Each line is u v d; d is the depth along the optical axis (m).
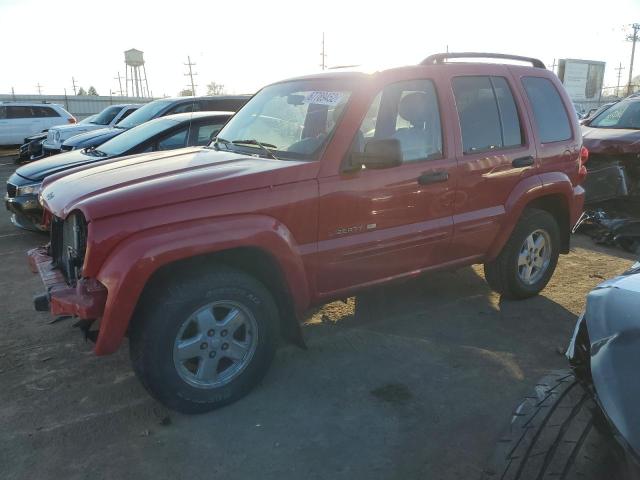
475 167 4.17
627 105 8.64
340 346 4.12
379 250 3.77
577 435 2.04
